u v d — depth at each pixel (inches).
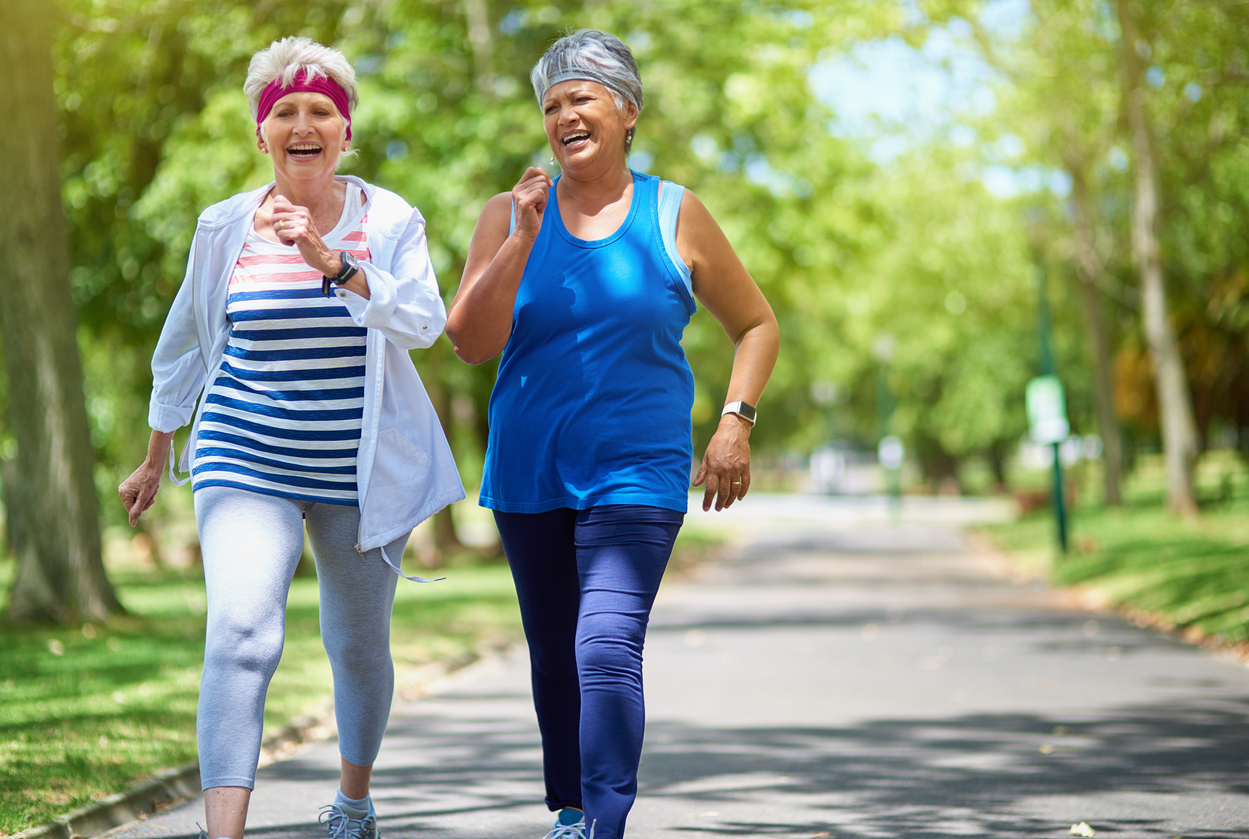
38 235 520.7
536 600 164.4
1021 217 1227.2
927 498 2596.0
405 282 153.9
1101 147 1093.8
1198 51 837.2
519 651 513.3
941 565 991.6
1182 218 1108.5
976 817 213.8
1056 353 1924.2
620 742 149.0
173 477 168.2
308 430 155.9
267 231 158.2
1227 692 357.7
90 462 531.5
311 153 157.2
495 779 252.7
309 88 156.9
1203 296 1254.9
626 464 156.2
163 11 650.8
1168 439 1032.2
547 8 722.2
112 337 924.6
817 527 1692.9
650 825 210.7
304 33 713.0
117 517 1078.4
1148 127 925.8
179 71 735.7
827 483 2647.6
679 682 394.0
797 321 2196.1
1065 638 503.2
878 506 2244.1
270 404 155.3
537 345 160.7
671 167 803.4
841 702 350.6
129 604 666.8
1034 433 885.2
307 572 906.1
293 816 216.2
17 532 529.7
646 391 158.6
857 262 1008.2
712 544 1301.7
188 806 225.5
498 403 163.8
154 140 752.3
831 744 287.6
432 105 689.0
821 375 2319.1
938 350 1849.2
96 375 1023.6
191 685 347.6
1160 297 1005.8
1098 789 234.5
